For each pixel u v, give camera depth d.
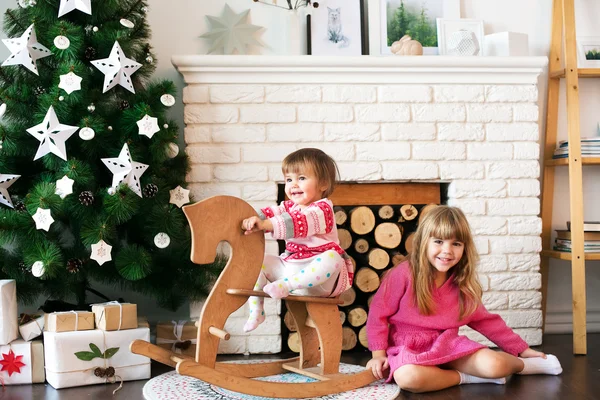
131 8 2.51
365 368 2.39
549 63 3.08
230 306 1.98
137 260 2.32
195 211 1.91
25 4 2.40
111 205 2.23
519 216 2.81
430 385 2.05
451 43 2.94
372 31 3.01
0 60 2.88
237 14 2.99
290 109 2.70
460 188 2.78
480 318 2.29
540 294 2.80
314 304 2.11
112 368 2.16
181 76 2.95
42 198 2.16
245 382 1.91
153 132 2.33
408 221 2.81
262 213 2.16
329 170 2.20
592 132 3.13
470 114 2.78
